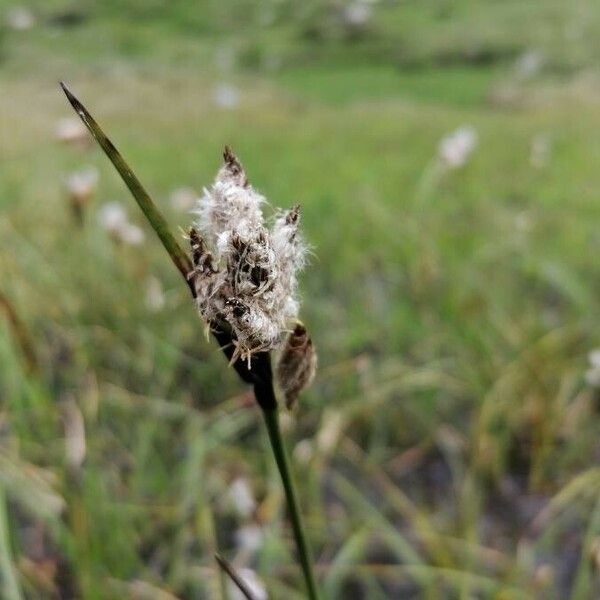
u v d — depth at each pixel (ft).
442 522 1.24
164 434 1.40
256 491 1.30
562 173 3.07
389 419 1.47
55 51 9.77
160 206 2.36
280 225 0.46
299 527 0.53
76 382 1.46
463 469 1.37
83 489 1.09
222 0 12.33
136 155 3.63
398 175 3.08
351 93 8.49
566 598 1.09
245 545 1.13
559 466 1.38
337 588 1.13
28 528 1.20
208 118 5.29
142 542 1.20
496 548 1.20
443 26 10.71
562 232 2.28
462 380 1.53
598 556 0.93
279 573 1.15
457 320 1.64
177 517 1.19
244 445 1.41
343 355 1.62
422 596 1.13
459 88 8.29
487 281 1.85
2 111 5.43
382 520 1.22
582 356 1.52
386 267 1.99
